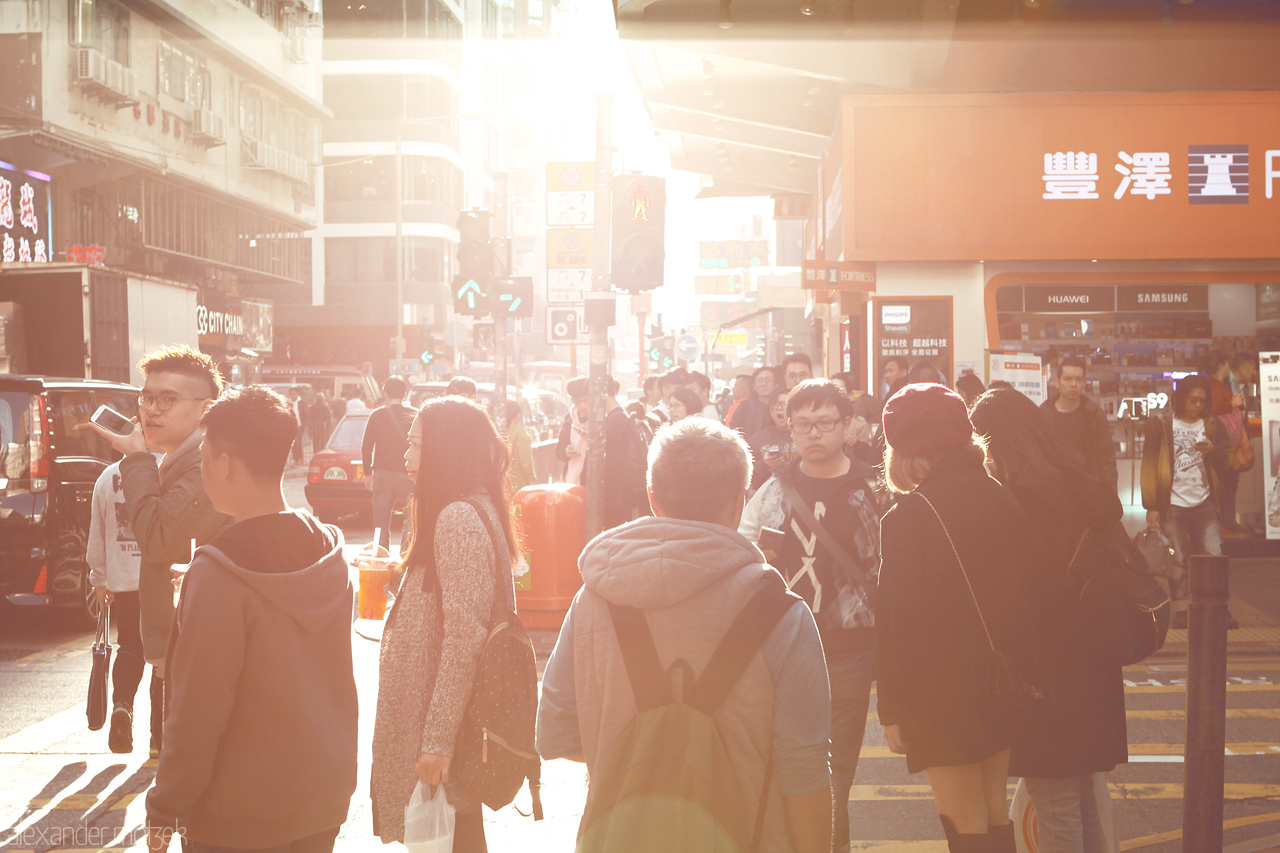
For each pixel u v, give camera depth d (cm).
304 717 265
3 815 511
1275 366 1059
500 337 1475
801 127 1739
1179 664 820
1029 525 346
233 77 3666
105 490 598
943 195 1321
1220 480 1102
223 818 259
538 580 950
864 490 428
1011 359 1105
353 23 5419
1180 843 477
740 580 244
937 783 337
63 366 1402
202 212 3616
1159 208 1314
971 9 1285
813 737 245
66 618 1012
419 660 327
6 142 2514
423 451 337
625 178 946
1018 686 327
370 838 497
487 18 7244
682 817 225
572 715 255
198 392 382
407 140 5438
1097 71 1321
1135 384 1347
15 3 2502
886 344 1346
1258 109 1305
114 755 604
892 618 334
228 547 265
